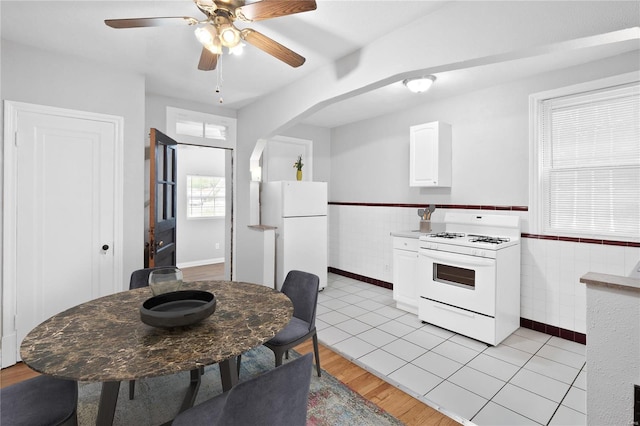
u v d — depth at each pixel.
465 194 3.65
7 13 2.11
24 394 1.33
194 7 2.05
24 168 2.54
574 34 1.60
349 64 2.65
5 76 2.45
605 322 1.25
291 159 5.09
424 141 3.72
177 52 2.66
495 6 1.83
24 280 2.55
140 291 1.97
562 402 2.04
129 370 1.07
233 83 3.35
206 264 6.23
